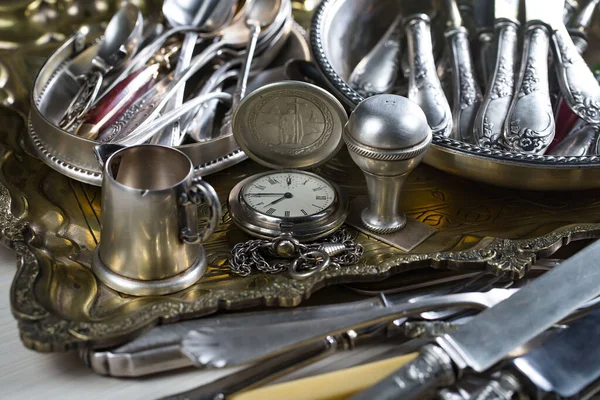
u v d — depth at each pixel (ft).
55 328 1.95
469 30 3.08
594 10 3.21
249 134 2.53
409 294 2.22
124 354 1.95
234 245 2.39
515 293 2.04
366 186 2.67
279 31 3.08
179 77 2.76
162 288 2.16
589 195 2.64
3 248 2.40
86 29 2.97
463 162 2.45
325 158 2.59
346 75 3.05
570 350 1.86
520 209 2.59
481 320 1.96
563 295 2.04
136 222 2.05
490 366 1.88
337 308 2.10
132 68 2.85
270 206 2.40
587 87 2.73
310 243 2.37
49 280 2.14
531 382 1.78
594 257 2.15
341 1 3.08
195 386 1.98
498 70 2.79
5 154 2.67
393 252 2.37
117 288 2.17
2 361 2.02
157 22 3.20
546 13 2.91
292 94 2.43
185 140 2.80
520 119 2.59
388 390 1.78
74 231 2.42
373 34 3.22
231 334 1.90
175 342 1.98
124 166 2.22
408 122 2.20
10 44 3.24
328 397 1.82
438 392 1.86
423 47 2.90
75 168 2.50
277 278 2.24
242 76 2.83
